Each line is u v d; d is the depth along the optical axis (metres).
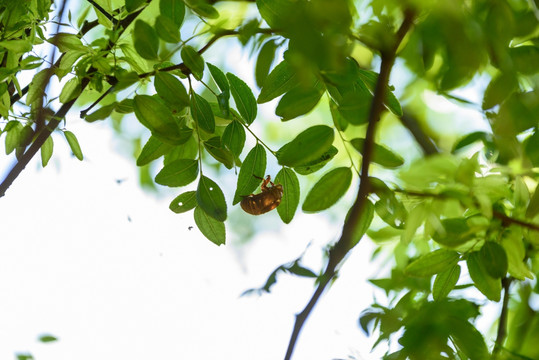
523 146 1.25
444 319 1.23
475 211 1.28
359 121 1.22
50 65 1.28
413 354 1.21
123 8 1.29
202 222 1.26
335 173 1.22
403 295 1.30
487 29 1.10
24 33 1.28
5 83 1.28
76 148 1.31
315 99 1.21
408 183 1.18
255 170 1.25
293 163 1.21
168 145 1.26
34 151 1.30
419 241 1.36
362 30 1.15
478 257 1.24
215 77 1.25
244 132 1.26
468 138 1.29
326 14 1.04
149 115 1.22
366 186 1.16
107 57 1.29
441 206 1.20
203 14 1.22
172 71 1.25
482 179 1.20
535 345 1.30
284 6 1.13
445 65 1.32
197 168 1.25
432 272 1.25
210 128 1.25
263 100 1.21
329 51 1.04
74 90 1.28
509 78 1.16
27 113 1.30
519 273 1.24
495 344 1.24
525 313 1.33
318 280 1.21
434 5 1.05
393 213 1.21
